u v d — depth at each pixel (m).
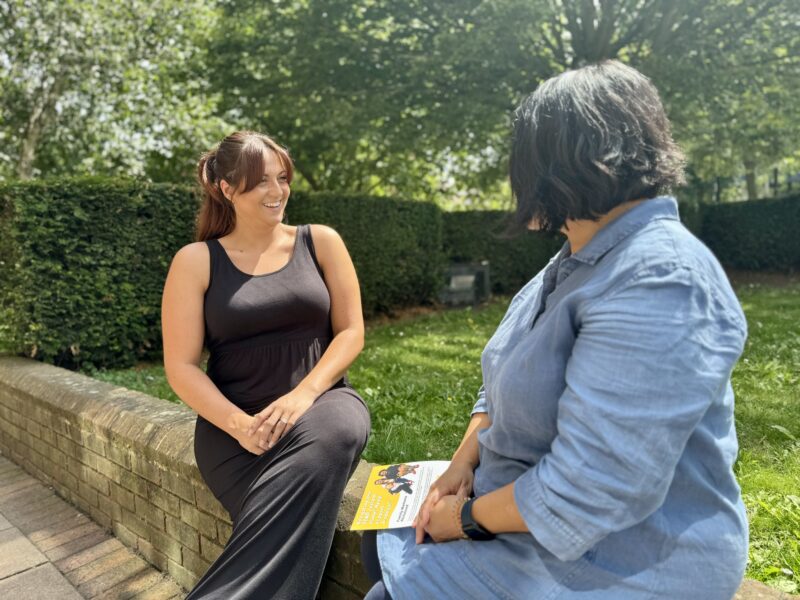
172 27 11.23
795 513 2.22
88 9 10.09
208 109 12.37
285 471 1.53
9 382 3.73
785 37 9.70
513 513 0.94
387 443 3.08
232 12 11.32
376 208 8.57
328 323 2.00
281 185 1.95
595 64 1.00
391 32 10.80
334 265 2.02
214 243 1.95
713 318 0.83
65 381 3.44
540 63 10.14
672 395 0.80
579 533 0.85
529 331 1.09
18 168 11.38
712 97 9.61
